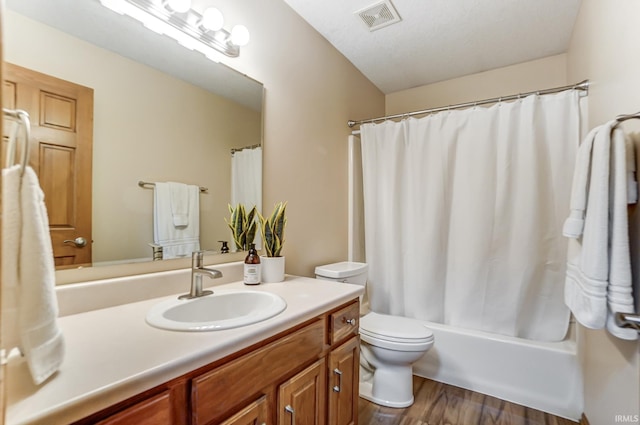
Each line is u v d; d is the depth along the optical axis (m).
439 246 2.19
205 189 1.40
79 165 1.00
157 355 0.71
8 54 0.87
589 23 1.63
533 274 1.91
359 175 2.59
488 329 2.04
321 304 1.16
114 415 0.60
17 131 0.63
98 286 1.02
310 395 1.11
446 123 2.19
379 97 3.04
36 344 0.58
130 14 1.15
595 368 1.44
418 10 1.89
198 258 1.20
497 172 2.02
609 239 1.00
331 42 2.24
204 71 1.40
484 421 1.69
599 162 1.04
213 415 0.77
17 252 0.57
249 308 1.28
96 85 1.05
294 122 1.90
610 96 1.26
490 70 2.66
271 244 1.55
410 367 1.87
